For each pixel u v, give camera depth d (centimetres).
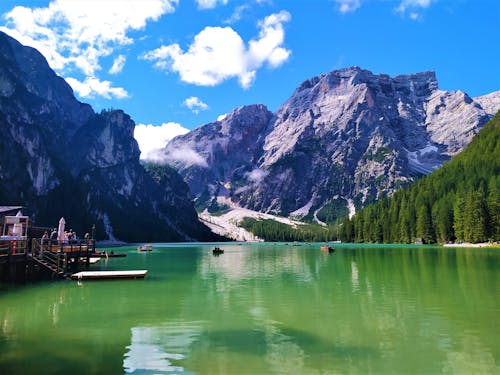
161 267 6334
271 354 1797
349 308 2806
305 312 2681
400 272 5156
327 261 7544
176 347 1903
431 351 1828
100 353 1811
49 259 4484
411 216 18025
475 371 1584
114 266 6438
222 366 1647
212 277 4834
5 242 3953
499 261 6744
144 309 2806
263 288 3825
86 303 3027
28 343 1959
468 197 14238
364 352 1822
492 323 2334
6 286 3925
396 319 2456
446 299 3117
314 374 1562
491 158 18325
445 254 9038
